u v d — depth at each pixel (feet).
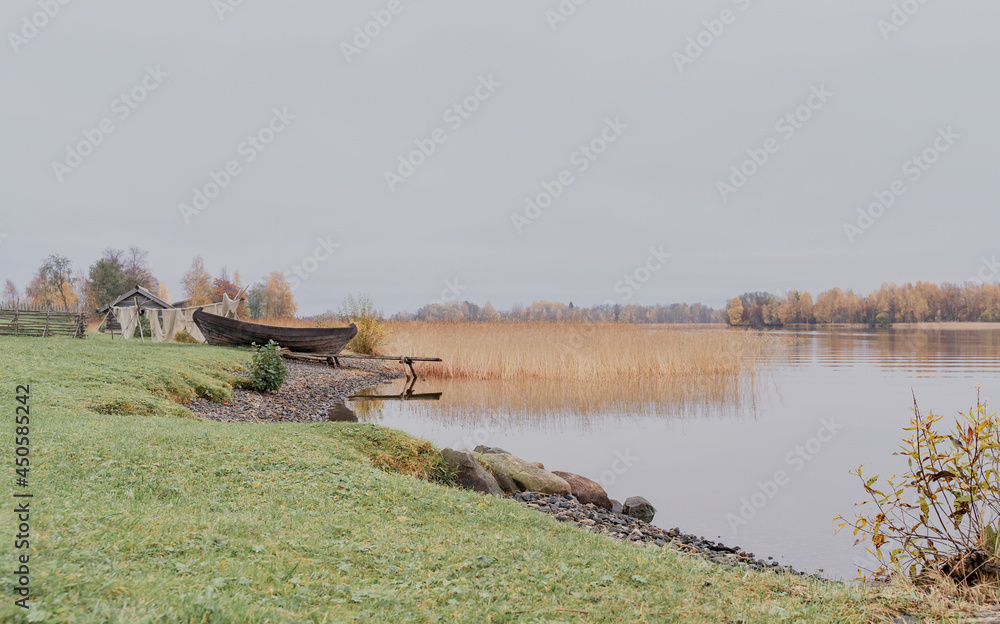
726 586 18.12
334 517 23.36
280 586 15.06
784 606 16.15
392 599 15.02
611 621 14.87
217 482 27.09
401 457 38.34
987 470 19.35
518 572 18.26
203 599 12.55
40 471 25.04
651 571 19.31
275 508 24.03
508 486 40.60
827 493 43.06
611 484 45.83
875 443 57.36
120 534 17.28
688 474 48.34
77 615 11.10
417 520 24.64
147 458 28.86
